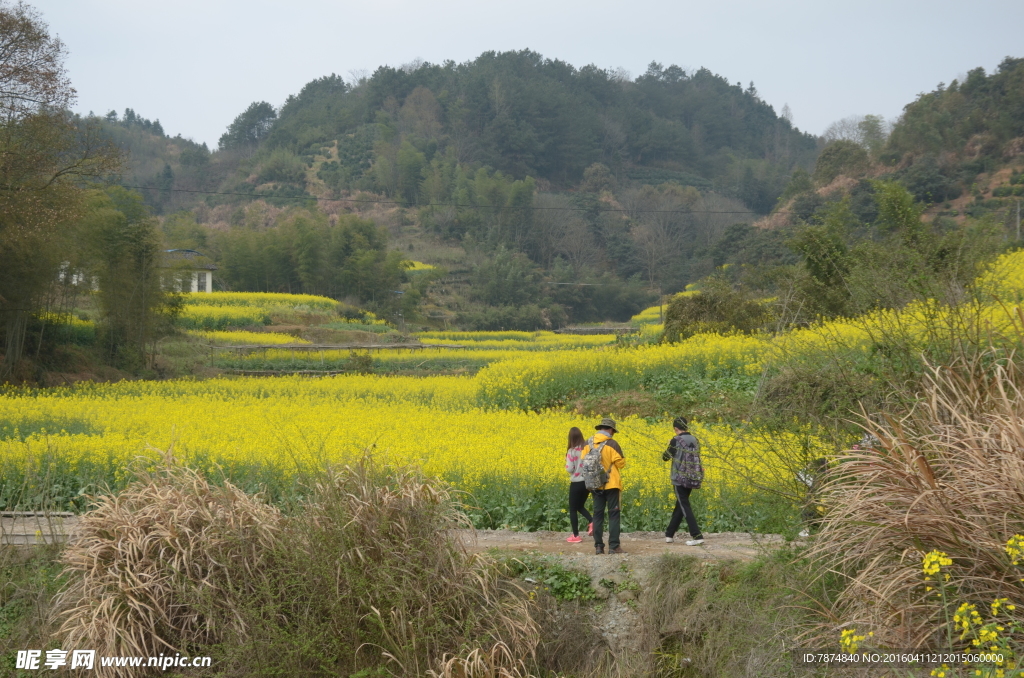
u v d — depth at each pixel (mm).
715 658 6230
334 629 6418
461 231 122812
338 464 7488
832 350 7230
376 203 136500
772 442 7172
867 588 5172
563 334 72562
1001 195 70688
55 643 6844
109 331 32906
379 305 76375
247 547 6738
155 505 6969
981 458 5023
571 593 7484
